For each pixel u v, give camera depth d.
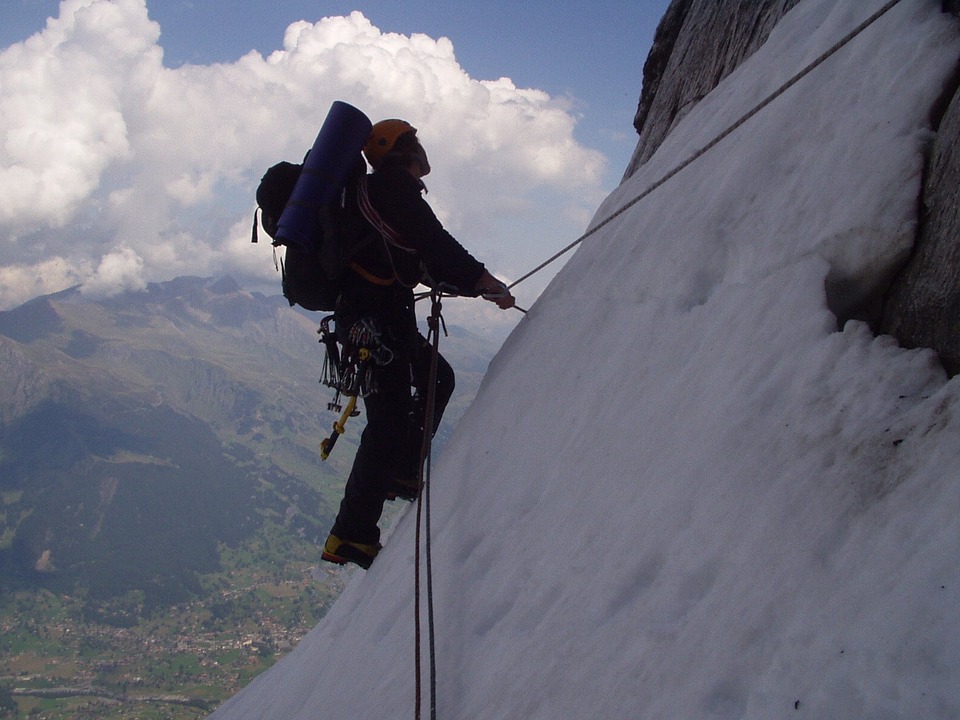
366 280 4.19
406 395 4.37
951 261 2.26
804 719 1.55
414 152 4.33
